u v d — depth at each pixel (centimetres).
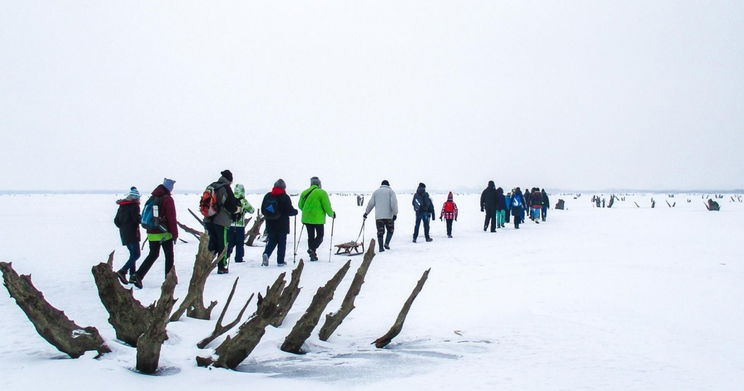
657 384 371
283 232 1090
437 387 358
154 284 867
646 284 817
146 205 841
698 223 2467
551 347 472
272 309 389
